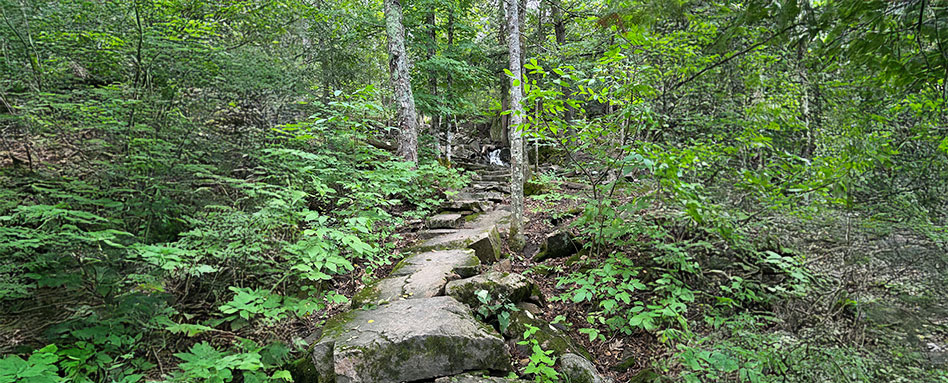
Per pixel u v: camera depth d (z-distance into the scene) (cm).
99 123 375
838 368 244
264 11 605
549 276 445
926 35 157
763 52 329
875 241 308
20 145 407
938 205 299
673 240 378
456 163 1298
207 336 294
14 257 262
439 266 409
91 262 275
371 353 260
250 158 520
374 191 503
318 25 873
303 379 268
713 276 369
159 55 455
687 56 373
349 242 305
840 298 295
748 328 302
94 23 486
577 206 567
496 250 489
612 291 329
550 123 375
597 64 420
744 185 333
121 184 369
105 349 251
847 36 175
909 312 266
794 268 315
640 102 356
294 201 335
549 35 1282
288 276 338
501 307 350
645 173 427
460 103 1156
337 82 868
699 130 431
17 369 189
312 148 556
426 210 639
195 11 533
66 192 331
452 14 1105
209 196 413
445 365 275
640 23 240
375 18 1001
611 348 340
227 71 518
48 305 275
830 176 284
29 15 462
